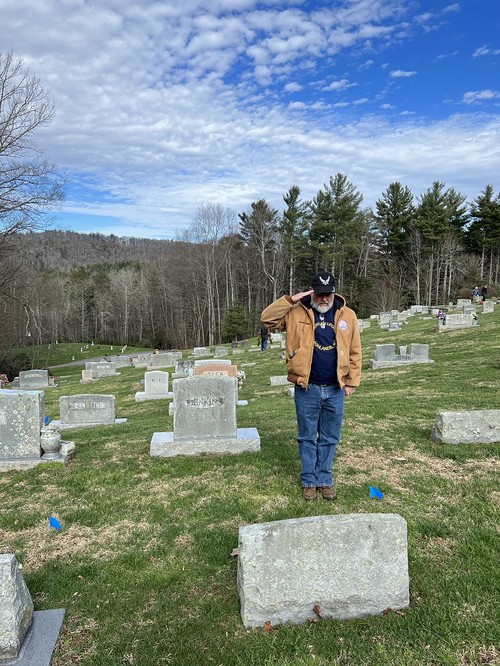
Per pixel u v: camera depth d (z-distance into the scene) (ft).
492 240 190.39
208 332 217.15
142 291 258.78
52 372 137.90
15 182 71.46
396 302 182.91
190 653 8.82
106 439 25.35
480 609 9.57
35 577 11.62
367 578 9.46
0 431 20.40
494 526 12.91
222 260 208.03
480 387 36.45
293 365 14.10
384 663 8.29
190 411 20.26
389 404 30.37
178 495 16.21
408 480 16.51
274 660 8.49
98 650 9.04
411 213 202.90
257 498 15.42
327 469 15.03
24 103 69.51
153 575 11.50
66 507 15.88
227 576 11.32
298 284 203.00
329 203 179.52
